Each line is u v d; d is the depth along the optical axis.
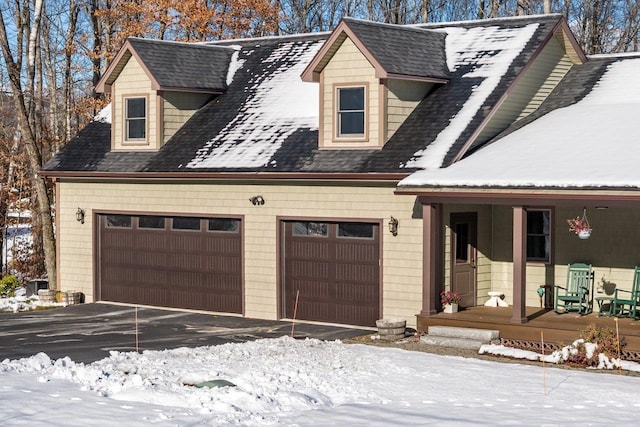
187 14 38.75
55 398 13.24
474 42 24.48
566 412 13.37
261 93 26.56
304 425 12.34
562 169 19.42
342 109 23.14
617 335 18.09
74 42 45.34
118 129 26.86
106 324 23.34
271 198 23.67
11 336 21.58
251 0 39.59
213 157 24.69
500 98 22.28
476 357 18.61
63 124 45.94
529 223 22.33
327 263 23.03
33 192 39.25
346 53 22.97
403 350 19.11
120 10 39.28
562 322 19.73
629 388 15.37
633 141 20.44
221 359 17.52
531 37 23.75
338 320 22.92
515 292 19.75
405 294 21.72
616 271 21.22
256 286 24.12
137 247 26.34
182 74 26.50
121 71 26.78
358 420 12.68
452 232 21.77
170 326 23.00
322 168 22.53
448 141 21.67
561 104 23.75
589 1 42.47
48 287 30.58
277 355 18.09
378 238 22.11
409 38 23.88
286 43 28.45
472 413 13.23
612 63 24.75
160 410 12.77
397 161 21.70
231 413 12.76
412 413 13.20
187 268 25.41
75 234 27.41
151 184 25.77
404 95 22.95
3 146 40.66
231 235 24.53
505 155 20.94
